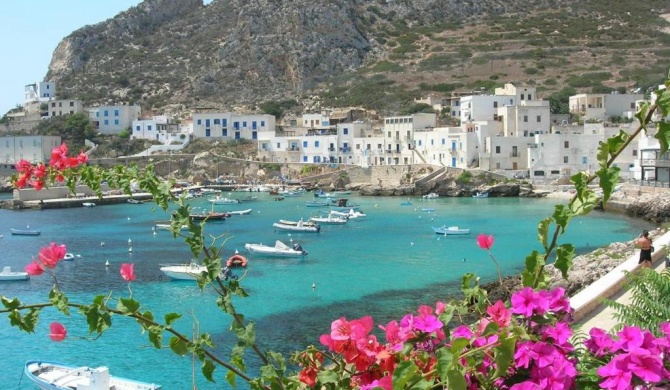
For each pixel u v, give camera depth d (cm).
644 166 10888
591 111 15888
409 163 15688
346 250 7444
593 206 793
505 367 727
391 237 8388
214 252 1027
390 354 802
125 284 5700
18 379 3531
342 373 884
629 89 18838
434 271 6116
